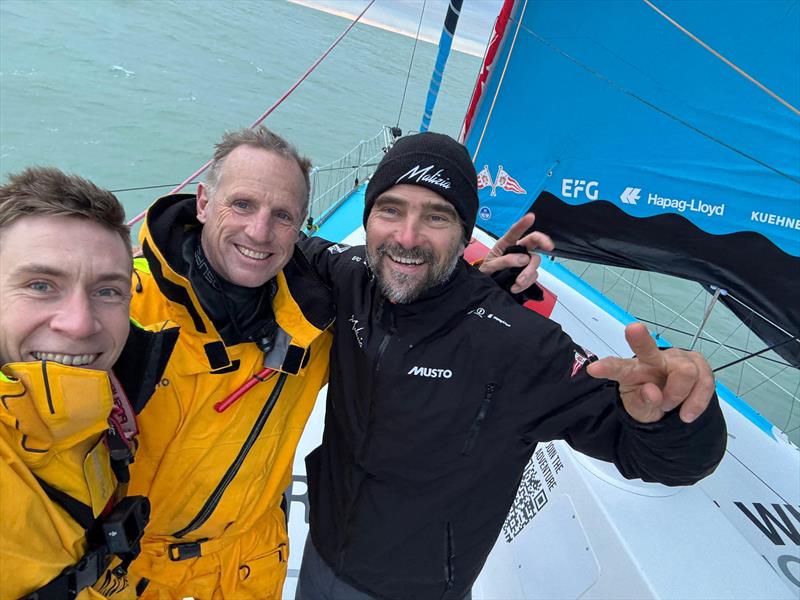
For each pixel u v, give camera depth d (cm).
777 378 602
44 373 72
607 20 231
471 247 275
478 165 290
